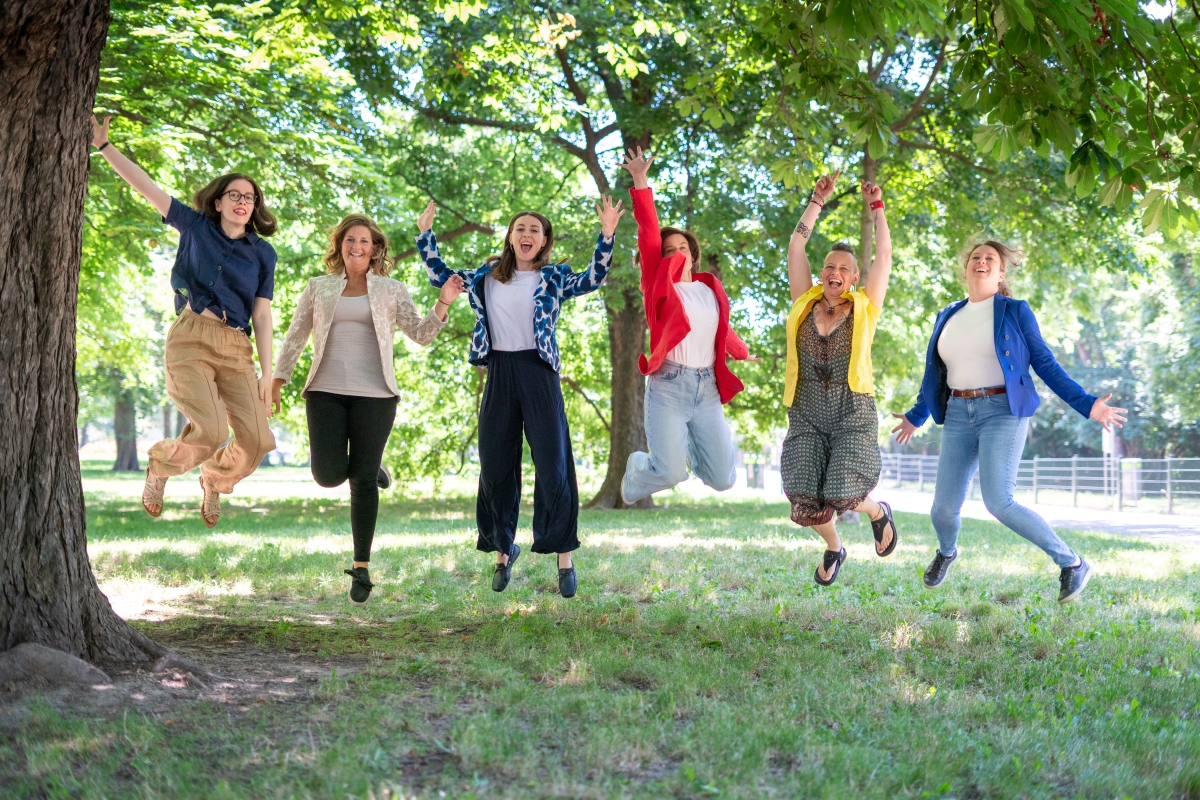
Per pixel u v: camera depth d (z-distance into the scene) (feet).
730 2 29.58
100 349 71.82
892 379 64.90
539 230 16.99
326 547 32.24
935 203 56.49
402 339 69.92
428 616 18.49
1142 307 101.45
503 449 17.16
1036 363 18.08
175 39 37.04
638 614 18.83
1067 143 17.61
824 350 17.24
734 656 14.78
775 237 55.31
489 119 60.29
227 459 17.04
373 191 46.85
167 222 15.94
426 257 18.20
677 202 56.80
